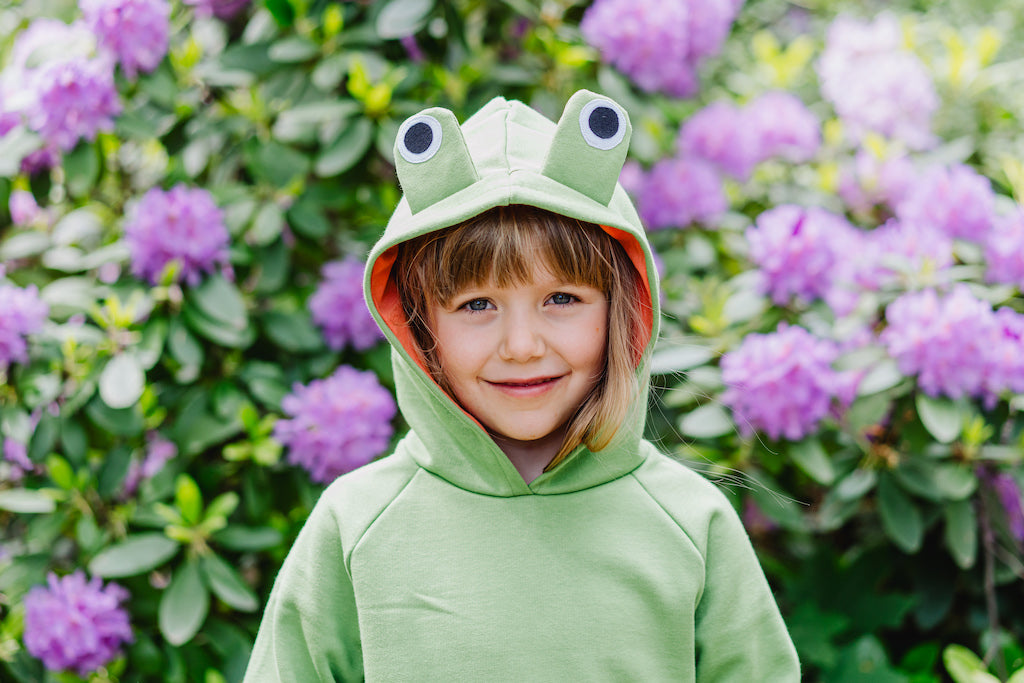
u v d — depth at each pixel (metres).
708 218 2.23
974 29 2.88
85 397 1.71
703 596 0.97
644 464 1.02
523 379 0.92
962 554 1.74
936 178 1.97
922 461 1.81
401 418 1.98
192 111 1.91
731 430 1.79
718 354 1.84
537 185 0.90
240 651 1.69
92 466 1.81
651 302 0.98
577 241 0.90
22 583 1.71
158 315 1.76
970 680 1.36
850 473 1.87
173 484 1.77
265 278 1.90
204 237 1.74
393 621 0.94
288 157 1.92
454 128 0.90
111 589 1.64
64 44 1.82
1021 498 1.81
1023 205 1.96
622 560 0.94
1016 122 2.48
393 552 0.96
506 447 1.02
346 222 2.19
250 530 1.71
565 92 2.21
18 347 1.67
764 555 2.11
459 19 2.02
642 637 0.93
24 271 1.86
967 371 1.68
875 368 1.79
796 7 3.20
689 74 2.34
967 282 1.92
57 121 1.73
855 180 2.23
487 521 0.96
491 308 0.92
